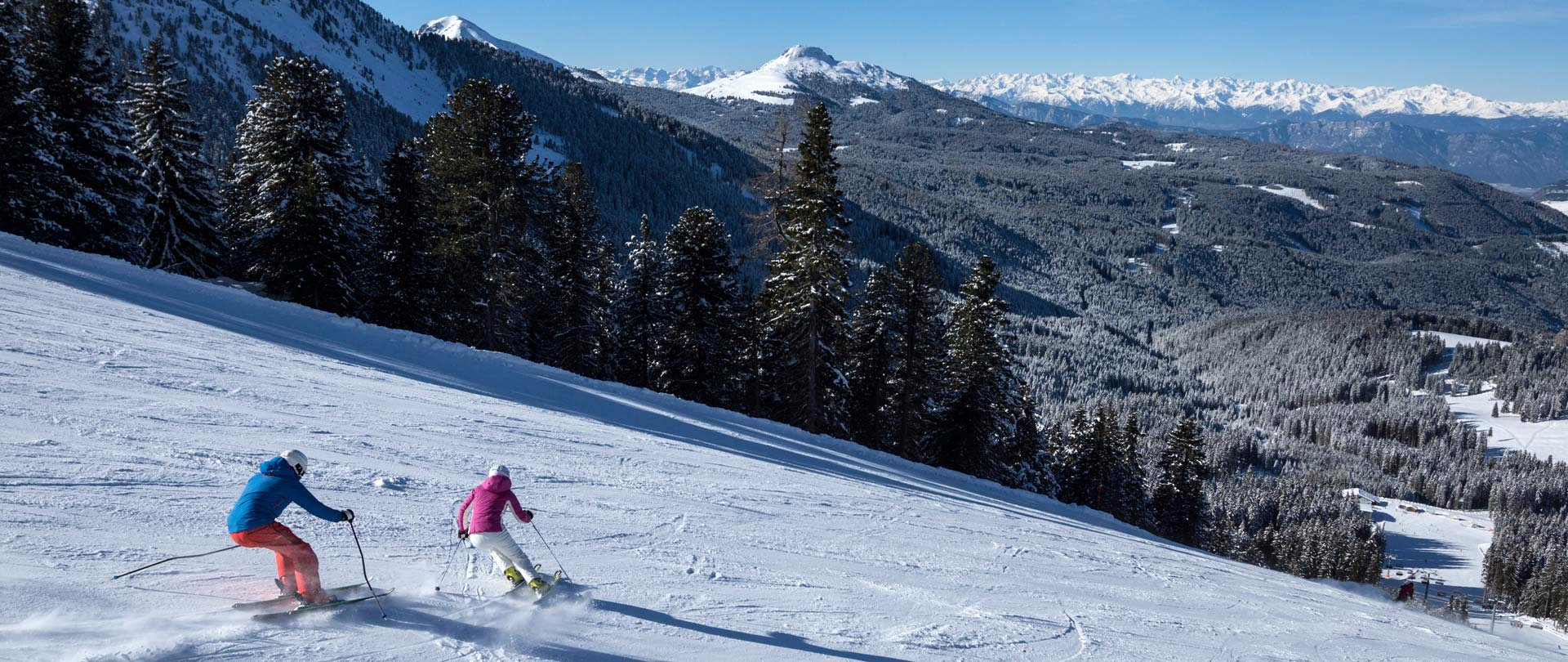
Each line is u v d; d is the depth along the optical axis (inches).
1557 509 6722.4
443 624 196.7
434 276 1528.1
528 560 228.5
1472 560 5585.6
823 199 1354.6
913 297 1609.3
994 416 1599.4
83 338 518.0
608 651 199.9
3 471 237.8
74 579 178.5
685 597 252.2
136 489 249.4
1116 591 392.5
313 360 689.6
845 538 392.2
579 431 583.8
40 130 1305.4
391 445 401.1
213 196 1537.9
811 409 1423.5
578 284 1734.7
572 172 1723.7
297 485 193.2
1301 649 350.0
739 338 1686.8
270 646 167.6
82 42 1405.0
